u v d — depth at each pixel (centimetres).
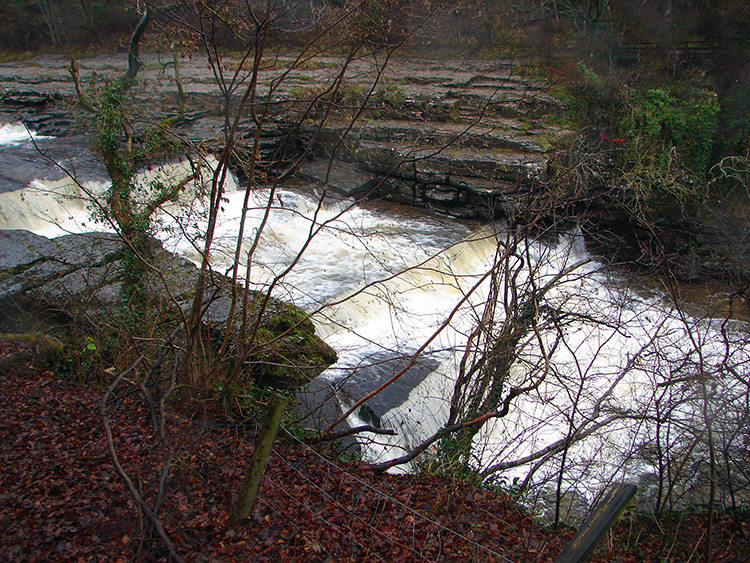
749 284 937
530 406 1190
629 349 1335
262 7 743
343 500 714
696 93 2586
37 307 1077
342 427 1075
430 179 2269
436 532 680
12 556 511
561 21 3144
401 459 831
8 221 1697
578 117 2566
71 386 884
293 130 777
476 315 948
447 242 2011
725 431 768
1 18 4241
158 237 1254
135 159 1032
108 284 1120
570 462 895
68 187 1912
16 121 2745
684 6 3109
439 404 1245
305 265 1756
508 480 1040
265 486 695
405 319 1559
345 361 1330
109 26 4097
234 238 1806
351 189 2298
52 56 4103
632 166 2061
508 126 2497
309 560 582
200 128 2283
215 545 567
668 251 1909
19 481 621
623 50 2961
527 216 1002
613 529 782
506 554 671
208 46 696
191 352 800
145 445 706
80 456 679
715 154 2625
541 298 920
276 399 572
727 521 835
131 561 513
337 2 859
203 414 791
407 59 3127
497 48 3192
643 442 862
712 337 986
